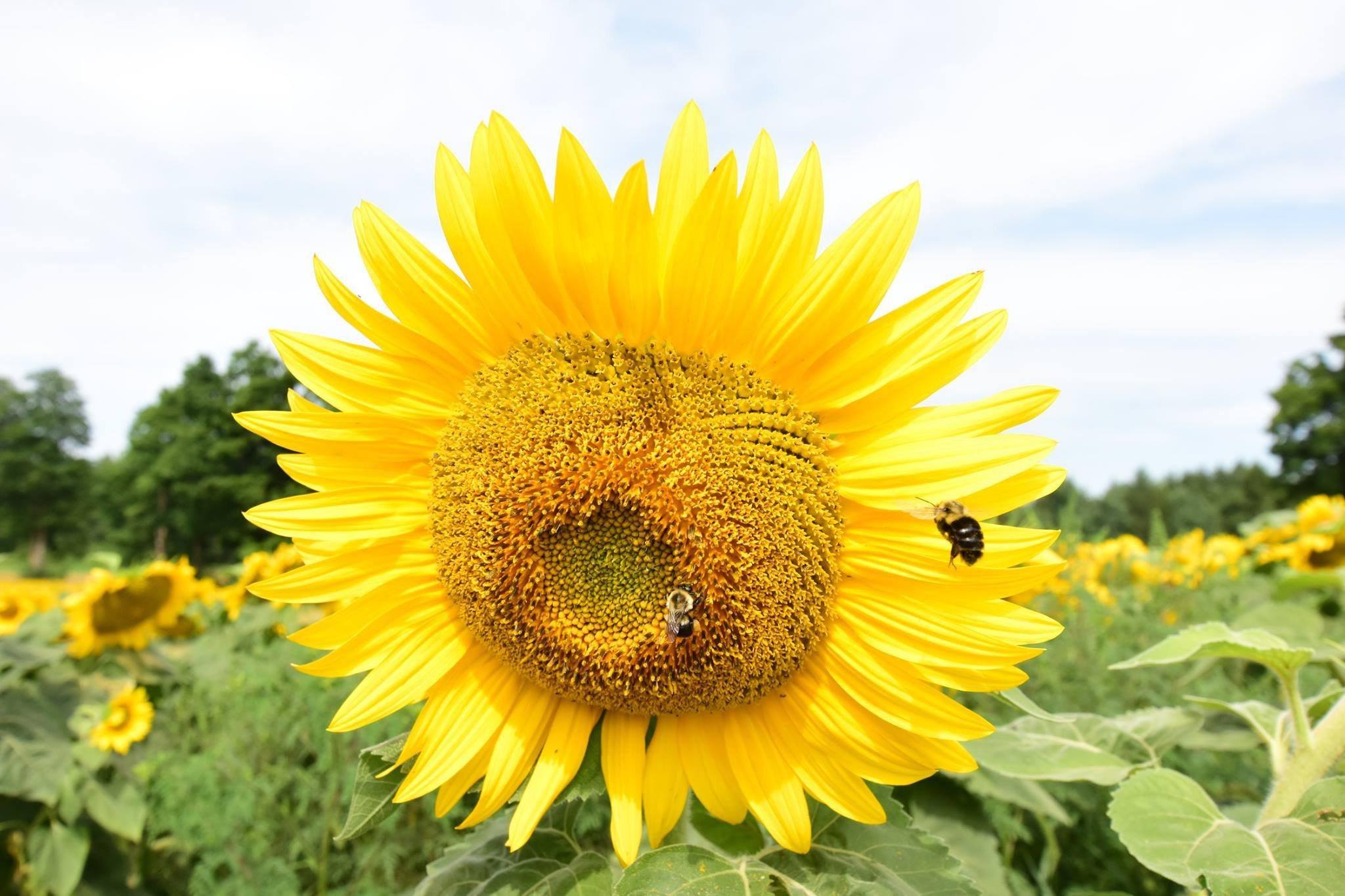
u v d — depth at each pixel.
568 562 0.30
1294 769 0.31
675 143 0.28
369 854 0.55
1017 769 0.35
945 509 0.26
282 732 0.62
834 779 0.29
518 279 0.30
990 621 0.27
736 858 0.28
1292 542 0.99
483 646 0.32
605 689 0.30
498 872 0.29
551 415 0.30
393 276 0.30
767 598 0.29
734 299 0.28
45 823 0.65
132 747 0.71
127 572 0.85
